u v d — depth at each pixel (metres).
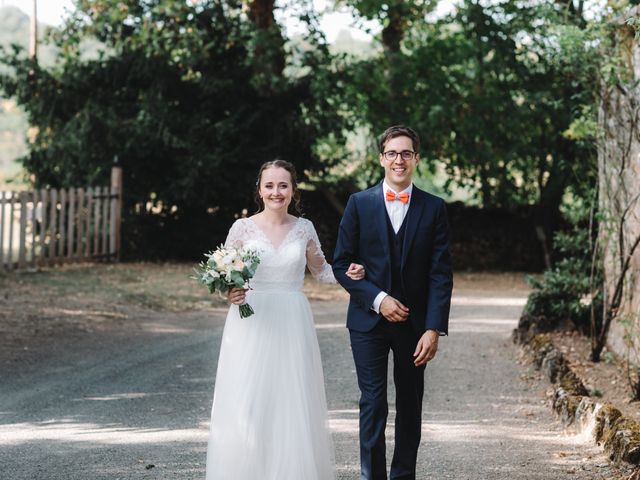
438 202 4.69
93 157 19.47
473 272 21.45
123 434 6.17
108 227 18.70
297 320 4.75
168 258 20.41
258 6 20.20
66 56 20.53
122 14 19.66
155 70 19.28
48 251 18.19
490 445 5.95
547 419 6.71
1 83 19.77
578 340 9.84
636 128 7.92
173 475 5.19
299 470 4.54
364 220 4.68
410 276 4.62
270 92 19.66
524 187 21.98
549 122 20.42
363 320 4.66
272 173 4.79
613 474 5.18
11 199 15.78
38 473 5.21
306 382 4.70
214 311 13.01
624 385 7.66
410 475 4.71
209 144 19.77
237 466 4.57
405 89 19.97
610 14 8.18
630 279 8.47
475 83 20.16
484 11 19.47
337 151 22.80
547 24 8.98
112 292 13.86
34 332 10.30
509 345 10.22
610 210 8.74
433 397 7.57
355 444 5.96
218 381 4.73
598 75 8.38
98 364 8.84
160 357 9.32
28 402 7.18
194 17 19.52
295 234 4.82
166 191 19.58
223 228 20.81
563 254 21.92
